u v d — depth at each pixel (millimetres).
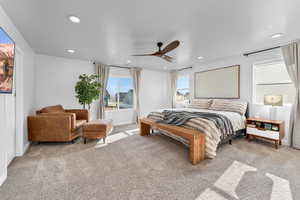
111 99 5238
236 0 1670
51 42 3006
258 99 3697
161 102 6473
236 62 4051
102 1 1700
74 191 1588
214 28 2379
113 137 3631
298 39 2820
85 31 2496
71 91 4355
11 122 2293
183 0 1678
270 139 2912
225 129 2812
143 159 2387
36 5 1768
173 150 2773
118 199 1470
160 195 1528
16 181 1758
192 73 5414
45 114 3076
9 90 1857
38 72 3805
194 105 4773
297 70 2859
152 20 2141
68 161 2305
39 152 2658
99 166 2148
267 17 2035
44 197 1495
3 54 1701
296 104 2842
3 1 1677
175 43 2354
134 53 3770
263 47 3285
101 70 4770
